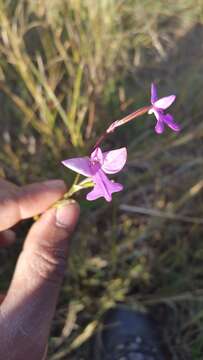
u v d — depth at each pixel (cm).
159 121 12
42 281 14
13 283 14
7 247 23
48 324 14
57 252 14
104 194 12
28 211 15
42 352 14
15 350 14
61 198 15
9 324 14
